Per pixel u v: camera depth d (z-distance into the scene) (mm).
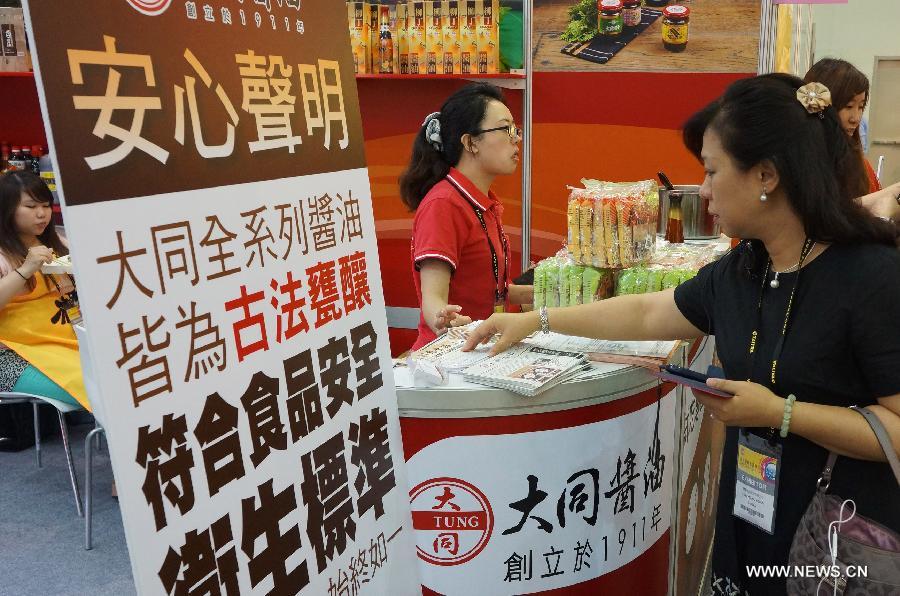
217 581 949
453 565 1616
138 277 857
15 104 4855
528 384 1498
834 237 1295
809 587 1323
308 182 1183
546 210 4121
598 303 1754
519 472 1578
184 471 907
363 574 1272
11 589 2836
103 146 823
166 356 889
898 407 1266
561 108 3990
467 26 3900
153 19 901
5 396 3387
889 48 9039
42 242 3668
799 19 5371
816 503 1326
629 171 3980
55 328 3527
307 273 1162
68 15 794
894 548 1267
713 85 3785
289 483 1092
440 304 2314
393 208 4387
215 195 979
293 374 1114
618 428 1646
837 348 1302
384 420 1363
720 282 1513
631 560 1763
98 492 3623
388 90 4250
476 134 2398
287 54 1153
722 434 2844
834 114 1330
